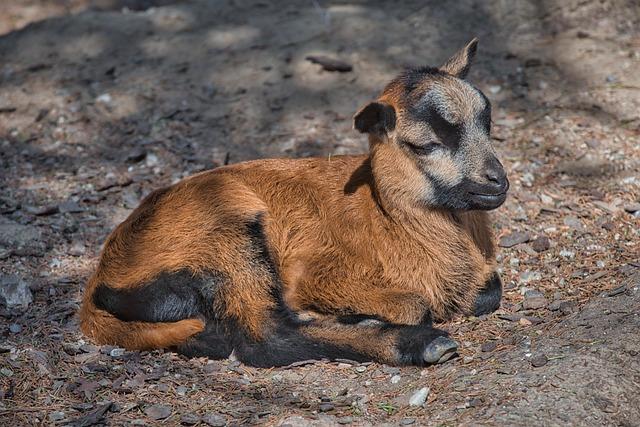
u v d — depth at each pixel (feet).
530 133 52.60
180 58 61.93
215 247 35.35
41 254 44.06
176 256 35.45
